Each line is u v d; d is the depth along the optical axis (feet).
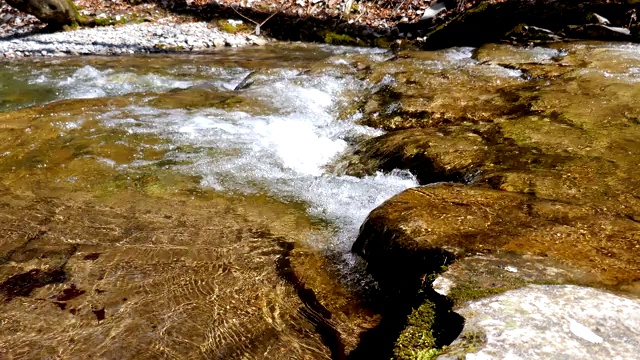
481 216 9.88
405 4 45.32
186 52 37.96
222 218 12.63
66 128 17.48
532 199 10.69
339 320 8.88
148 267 10.42
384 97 21.01
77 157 15.56
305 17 45.42
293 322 8.82
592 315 6.19
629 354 5.48
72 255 10.79
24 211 12.66
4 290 9.57
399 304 8.62
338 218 12.68
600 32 27.61
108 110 19.44
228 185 14.39
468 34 32.68
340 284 9.92
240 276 10.19
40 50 37.01
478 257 8.05
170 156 16.03
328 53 37.55
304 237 11.80
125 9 46.70
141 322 8.75
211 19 45.37
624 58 22.57
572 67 22.02
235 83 27.66
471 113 18.06
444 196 11.00
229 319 8.87
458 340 5.84
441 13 41.22
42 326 8.63
